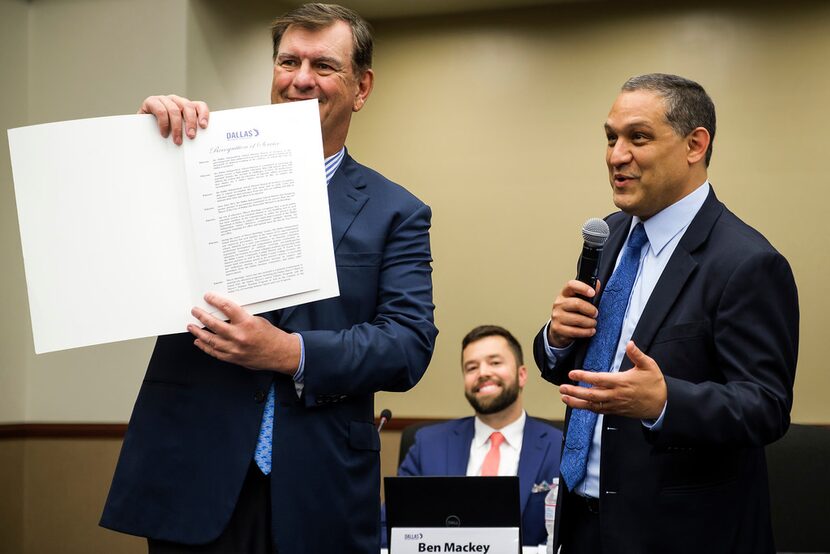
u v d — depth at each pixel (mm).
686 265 1986
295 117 1707
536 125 5148
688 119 2025
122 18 4961
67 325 1604
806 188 4734
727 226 2018
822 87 4746
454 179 5262
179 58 4832
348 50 1879
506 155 5184
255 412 1722
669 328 1962
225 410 1722
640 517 1920
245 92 5062
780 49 4809
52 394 5043
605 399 1766
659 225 2072
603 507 1957
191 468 1705
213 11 4938
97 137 1644
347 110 1900
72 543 4973
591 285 2068
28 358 5086
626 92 2068
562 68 5129
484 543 2283
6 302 4992
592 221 2012
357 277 1828
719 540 1918
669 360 1943
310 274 1674
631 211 2074
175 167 1654
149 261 1631
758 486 2012
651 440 1820
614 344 2057
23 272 5074
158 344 1824
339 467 1765
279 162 1686
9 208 5027
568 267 5039
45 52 5094
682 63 4938
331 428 1769
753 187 4797
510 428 3760
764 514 2016
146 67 4906
